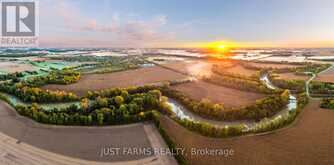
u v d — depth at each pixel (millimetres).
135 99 50344
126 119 40969
